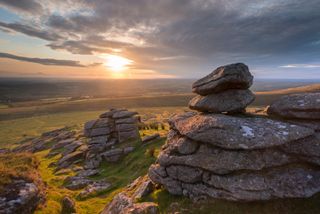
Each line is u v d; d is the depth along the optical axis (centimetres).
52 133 11175
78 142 6950
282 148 1534
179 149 1845
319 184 1405
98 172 4150
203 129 1677
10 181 1978
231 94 1898
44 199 2183
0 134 13538
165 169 1903
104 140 5381
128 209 1658
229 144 1507
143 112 19638
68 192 3066
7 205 1720
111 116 5878
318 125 1620
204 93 2033
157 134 4878
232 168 1488
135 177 3281
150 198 1847
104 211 2044
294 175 1448
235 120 1666
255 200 1396
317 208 1332
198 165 1650
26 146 9500
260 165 1456
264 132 1515
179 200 1686
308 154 1488
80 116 19675
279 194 1373
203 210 1478
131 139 5266
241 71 1798
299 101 1745
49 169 5266
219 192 1503
